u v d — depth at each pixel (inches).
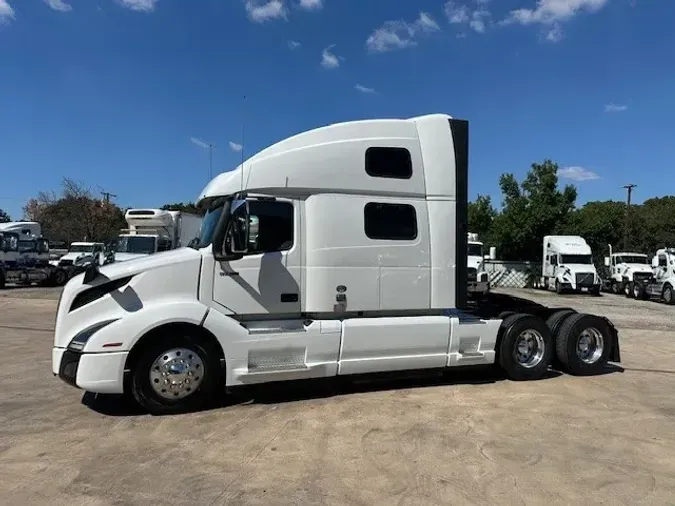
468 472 174.4
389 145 272.5
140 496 155.9
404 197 273.7
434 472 174.1
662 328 565.3
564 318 321.4
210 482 165.6
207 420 224.8
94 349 219.3
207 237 252.5
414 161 276.2
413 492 159.6
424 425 220.4
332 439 203.3
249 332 241.4
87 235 1781.5
